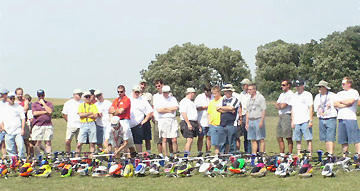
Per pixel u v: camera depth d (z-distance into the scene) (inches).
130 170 514.3
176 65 3302.2
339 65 2918.3
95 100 683.4
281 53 3245.6
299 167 507.8
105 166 550.3
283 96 615.5
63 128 1473.9
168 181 478.3
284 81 611.2
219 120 593.3
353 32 2935.5
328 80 2960.1
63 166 560.7
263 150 610.5
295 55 3289.9
